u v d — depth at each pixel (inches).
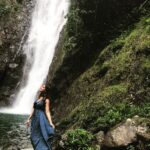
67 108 681.6
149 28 544.1
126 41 589.3
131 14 685.3
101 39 734.5
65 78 788.0
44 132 367.6
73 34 808.9
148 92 459.2
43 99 379.2
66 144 416.5
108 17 736.3
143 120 394.3
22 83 1258.6
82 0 791.1
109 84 532.7
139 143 380.5
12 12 1321.4
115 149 385.1
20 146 559.2
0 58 1259.8
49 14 1311.5
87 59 749.3
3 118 901.8
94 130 437.1
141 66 491.2
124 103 464.8
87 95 585.6
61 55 927.7
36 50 1275.8
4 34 1283.2
